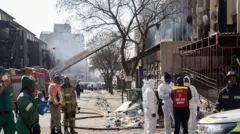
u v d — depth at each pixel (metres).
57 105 11.67
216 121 6.29
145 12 35.41
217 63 25.05
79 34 38.72
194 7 35.06
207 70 24.86
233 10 25.31
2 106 7.46
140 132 12.87
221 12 26.31
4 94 7.49
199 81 21.25
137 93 17.44
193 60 27.75
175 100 10.02
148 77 10.54
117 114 17.34
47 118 19.81
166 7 34.62
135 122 14.68
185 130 10.09
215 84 20.38
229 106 8.33
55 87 11.69
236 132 6.05
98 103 30.97
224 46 21.48
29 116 6.75
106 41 36.97
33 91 6.96
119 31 35.50
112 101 35.03
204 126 6.45
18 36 60.66
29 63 72.25
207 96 19.92
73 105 12.24
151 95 10.25
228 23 25.44
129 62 50.22
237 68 21.22
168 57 30.91
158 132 12.49
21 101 6.68
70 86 12.28
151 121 10.34
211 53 24.22
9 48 58.00
